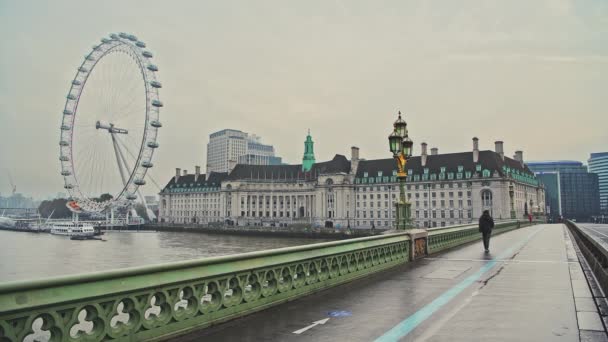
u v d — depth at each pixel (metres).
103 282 7.77
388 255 20.25
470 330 10.01
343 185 172.75
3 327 6.46
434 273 18.45
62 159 113.69
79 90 114.25
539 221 110.06
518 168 163.12
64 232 174.00
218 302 10.34
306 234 151.00
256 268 11.45
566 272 18.66
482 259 23.62
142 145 115.88
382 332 9.88
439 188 153.25
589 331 9.83
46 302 6.90
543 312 11.62
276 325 10.36
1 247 122.25
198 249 121.31
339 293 14.12
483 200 144.88
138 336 8.40
